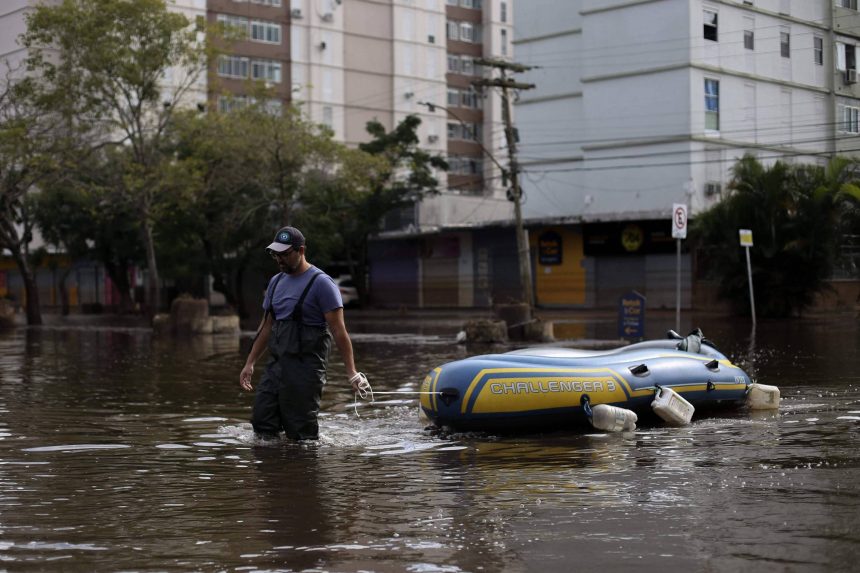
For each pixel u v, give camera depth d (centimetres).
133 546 491
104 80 3189
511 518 540
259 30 6688
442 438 844
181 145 3800
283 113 3659
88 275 5988
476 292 5019
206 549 484
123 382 1352
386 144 4956
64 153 3231
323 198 4047
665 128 4362
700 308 4059
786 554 459
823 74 4769
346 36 7081
